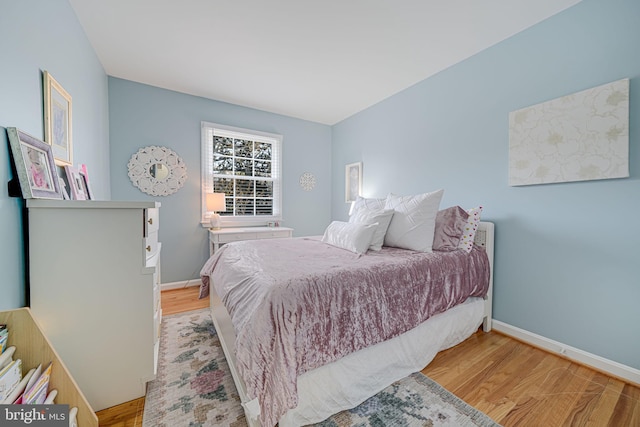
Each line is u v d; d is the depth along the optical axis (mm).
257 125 3650
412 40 2088
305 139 4074
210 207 3164
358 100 3312
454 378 1503
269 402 962
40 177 1160
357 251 1868
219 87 2980
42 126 1295
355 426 1158
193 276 3277
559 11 1739
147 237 1375
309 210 4148
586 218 1646
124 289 1261
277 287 1117
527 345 1891
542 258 1853
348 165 3885
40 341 1014
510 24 1884
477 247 2068
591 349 1632
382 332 1361
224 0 1687
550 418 1226
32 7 1209
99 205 1182
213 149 3408
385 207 2383
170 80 2816
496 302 2115
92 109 2174
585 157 1615
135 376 1303
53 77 1433
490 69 2152
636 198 1460
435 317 1711
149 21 1883
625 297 1507
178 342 1885
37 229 1101
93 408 1227
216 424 1167
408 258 1697
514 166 1975
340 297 1238
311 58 2363
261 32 2008
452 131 2465
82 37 1923
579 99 1636
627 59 1474
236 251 1951
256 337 1000
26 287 1099
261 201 3809
